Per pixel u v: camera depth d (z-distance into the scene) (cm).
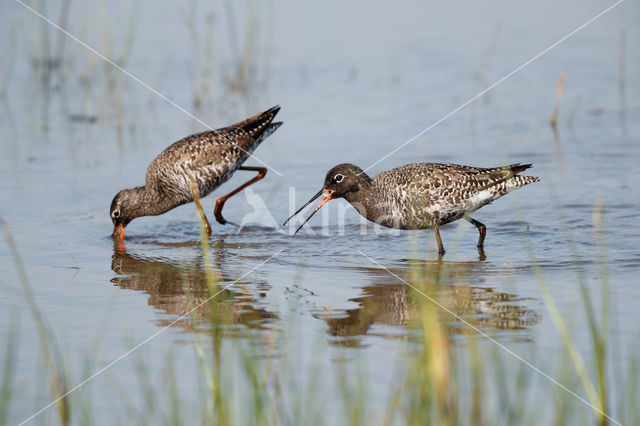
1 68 2428
